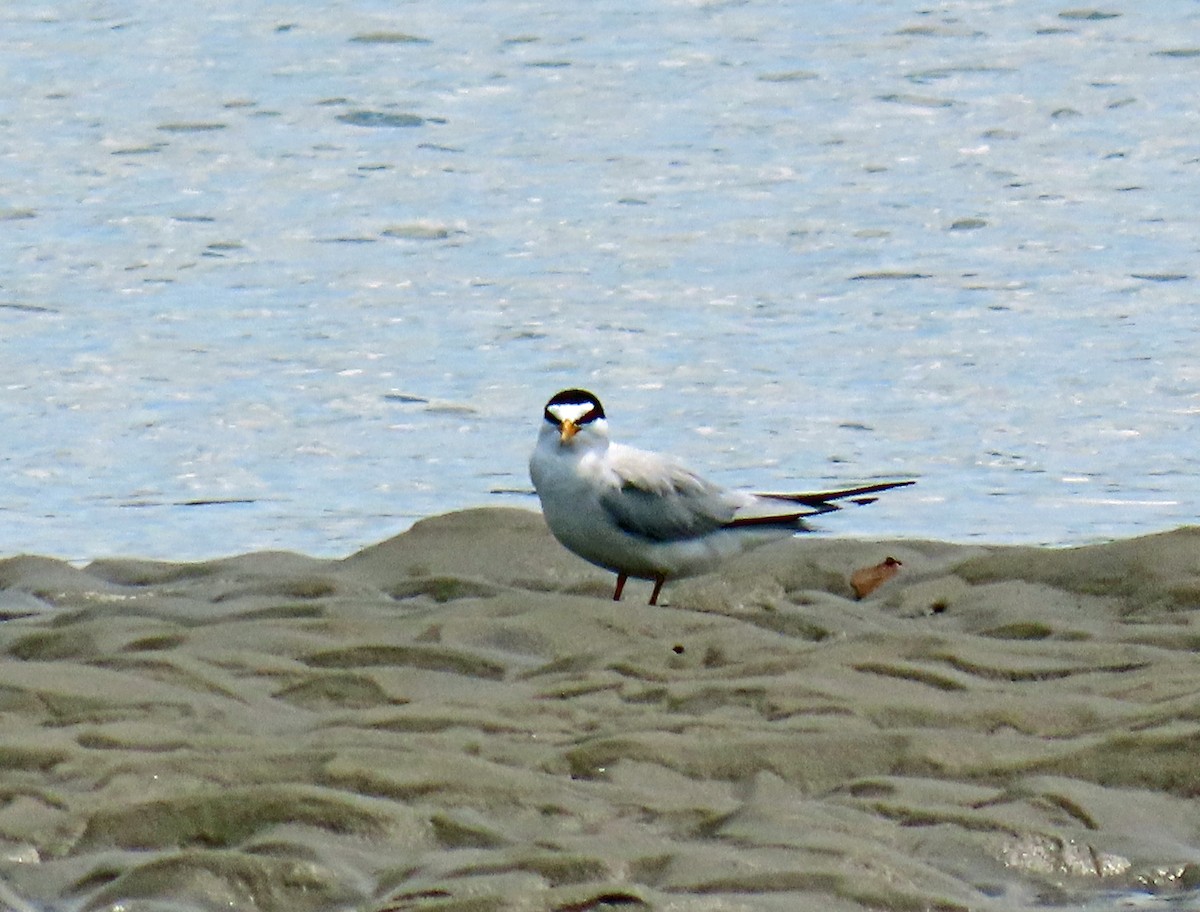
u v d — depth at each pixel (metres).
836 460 17.05
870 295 22.22
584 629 10.51
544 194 26.70
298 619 10.58
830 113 30.70
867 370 19.55
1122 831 7.59
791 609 11.25
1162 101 31.14
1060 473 16.53
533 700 9.26
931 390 18.91
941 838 7.53
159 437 17.78
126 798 7.96
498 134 29.77
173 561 13.74
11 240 24.61
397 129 30.08
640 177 27.47
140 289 22.66
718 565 12.16
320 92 31.95
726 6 37.50
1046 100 31.22
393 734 8.66
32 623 11.36
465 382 19.42
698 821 7.73
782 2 37.81
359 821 7.65
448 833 7.64
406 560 12.80
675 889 7.02
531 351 20.39
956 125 30.02
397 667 9.84
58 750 8.41
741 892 6.97
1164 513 15.47
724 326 21.16
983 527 15.18
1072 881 7.33
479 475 16.86
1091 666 9.64
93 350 20.39
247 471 16.92
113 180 27.41
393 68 33.41
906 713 8.90
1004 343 20.36
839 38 35.12
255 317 21.64
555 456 11.89
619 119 30.47
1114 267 23.09
